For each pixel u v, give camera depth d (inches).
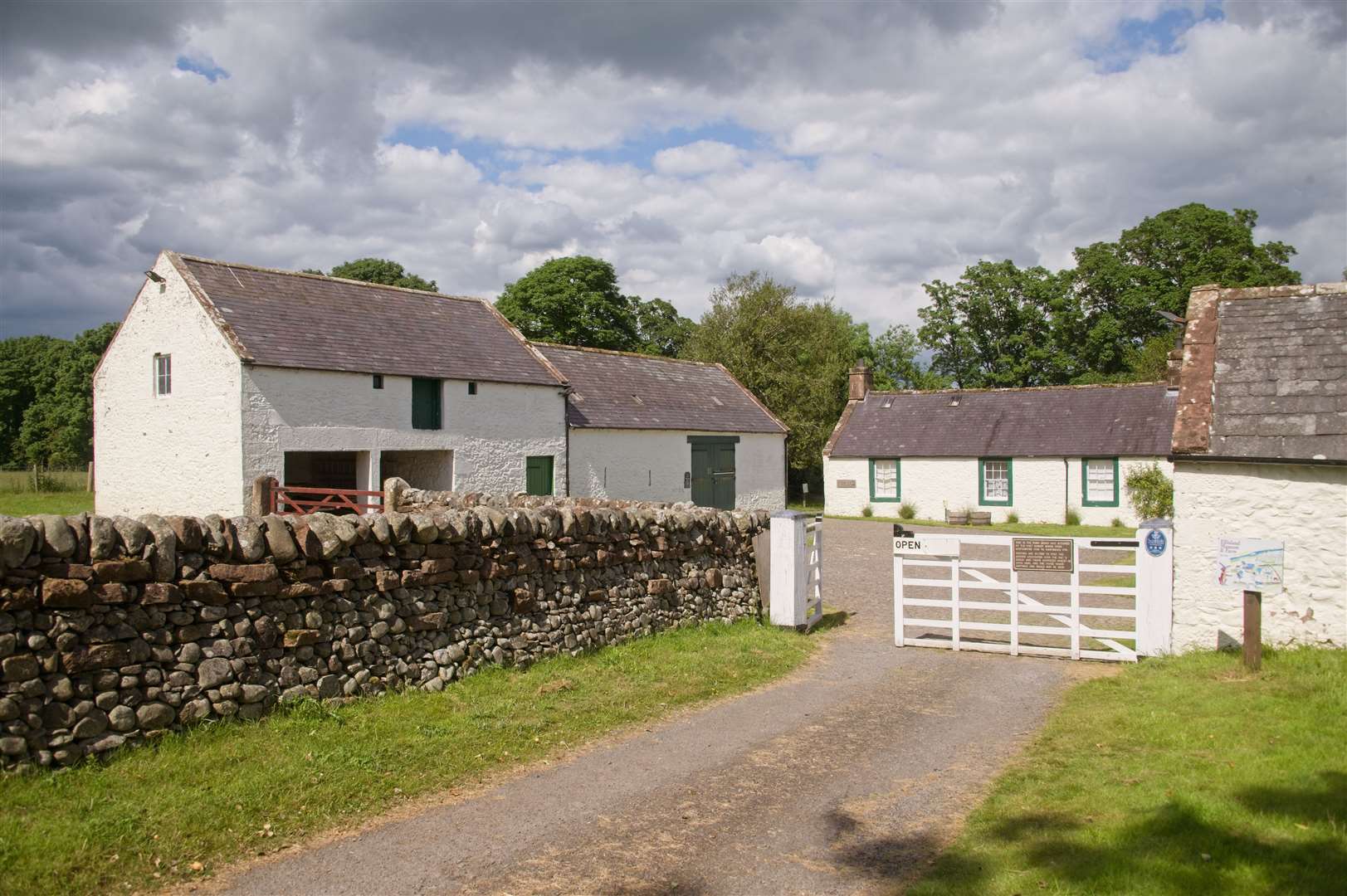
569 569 417.4
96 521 247.8
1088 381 1991.9
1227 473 415.5
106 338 2257.6
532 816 240.2
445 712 319.3
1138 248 1999.3
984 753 299.3
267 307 849.5
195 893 191.2
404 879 201.0
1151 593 436.8
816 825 236.2
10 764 224.2
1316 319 450.0
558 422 1038.4
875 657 468.8
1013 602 472.1
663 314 2546.8
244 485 766.5
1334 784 234.4
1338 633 390.3
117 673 248.8
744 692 388.5
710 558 522.0
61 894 183.5
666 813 244.1
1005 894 187.8
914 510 1444.4
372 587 324.8
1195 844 201.6
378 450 861.8
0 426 2347.4
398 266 2261.3
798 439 1825.8
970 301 2166.6
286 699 290.7
